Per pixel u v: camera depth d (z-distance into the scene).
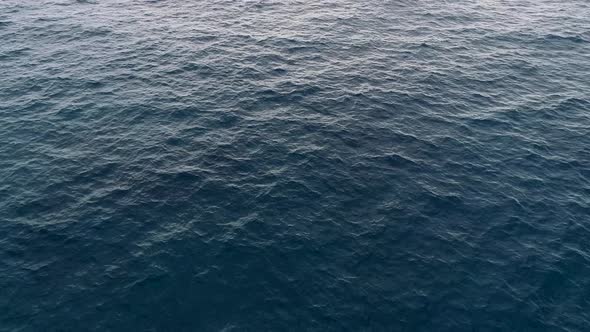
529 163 36.12
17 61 47.09
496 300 26.39
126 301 25.59
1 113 39.56
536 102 43.19
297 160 35.47
